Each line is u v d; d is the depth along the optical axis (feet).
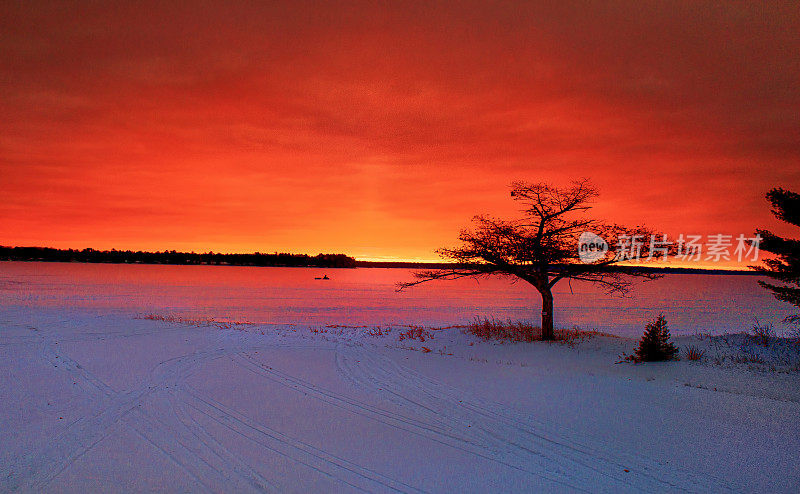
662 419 25.67
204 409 28.94
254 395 32.48
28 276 437.58
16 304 134.51
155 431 24.90
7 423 25.66
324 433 24.98
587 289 515.09
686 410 27.04
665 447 21.86
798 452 20.53
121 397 31.24
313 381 37.17
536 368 42.42
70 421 26.27
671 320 182.91
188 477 19.48
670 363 43.21
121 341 55.16
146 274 618.85
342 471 20.22
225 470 20.21
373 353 51.44
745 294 482.28
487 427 25.72
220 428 25.54
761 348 48.29
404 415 28.14
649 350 45.60
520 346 60.34
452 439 24.03
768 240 59.31
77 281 362.74
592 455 21.45
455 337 69.00
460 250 68.59
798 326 83.35
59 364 41.04
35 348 48.78
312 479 19.43
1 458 21.12
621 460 20.77
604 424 25.39
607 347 57.11
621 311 232.73
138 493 18.03
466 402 30.78
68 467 20.29
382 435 24.68
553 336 64.80
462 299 326.85
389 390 34.30
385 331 77.00
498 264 66.85
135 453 21.91
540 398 31.01
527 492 18.07
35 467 20.25
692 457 20.63
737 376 36.78
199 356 46.85
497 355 56.08
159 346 52.13
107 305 166.40
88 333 61.77
